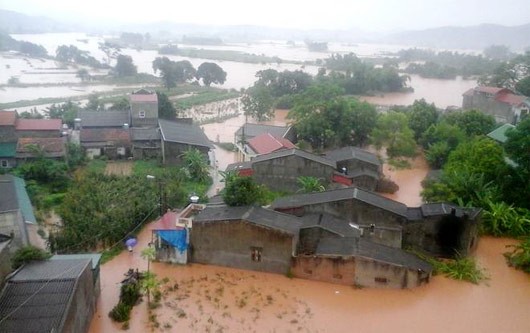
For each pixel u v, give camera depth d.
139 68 154.88
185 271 34.09
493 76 115.06
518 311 30.84
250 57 197.88
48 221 42.41
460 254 36.94
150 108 65.31
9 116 57.41
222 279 33.19
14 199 35.44
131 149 61.00
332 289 32.34
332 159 54.66
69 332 22.91
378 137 64.00
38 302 22.95
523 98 83.56
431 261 36.41
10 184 39.16
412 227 38.19
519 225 41.59
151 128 63.97
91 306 27.91
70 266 26.84
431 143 66.56
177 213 38.19
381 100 114.75
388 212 37.59
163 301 30.27
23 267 26.75
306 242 35.59
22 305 22.75
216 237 34.31
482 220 42.00
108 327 27.58
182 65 120.81
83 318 25.80
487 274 35.56
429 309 30.66
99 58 177.38
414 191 53.97
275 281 33.16
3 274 24.48
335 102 68.44
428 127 69.56
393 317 29.61
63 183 49.91
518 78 108.12
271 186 50.22
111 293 31.20
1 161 53.22
